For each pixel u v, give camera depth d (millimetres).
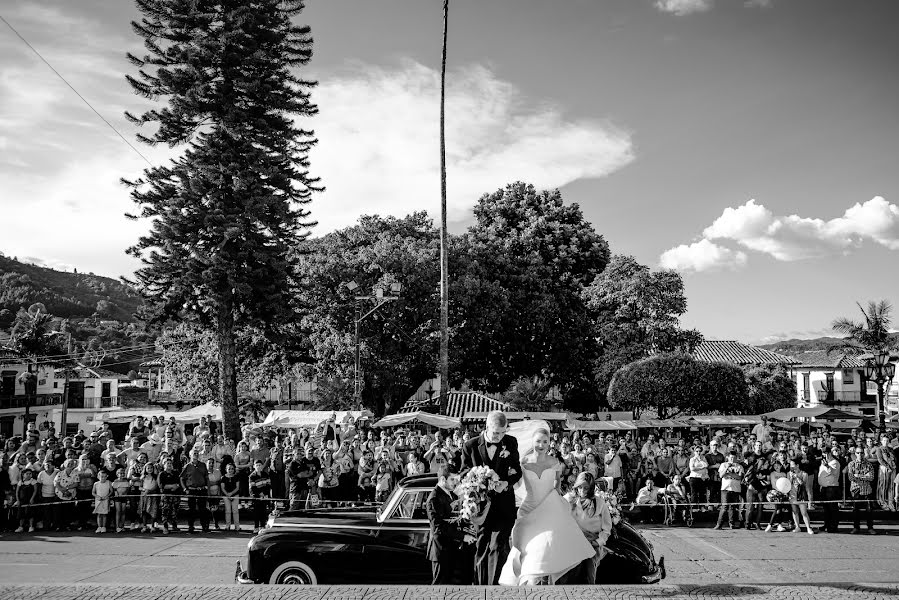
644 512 18844
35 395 66250
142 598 6156
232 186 31188
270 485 17359
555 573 6445
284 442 21156
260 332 37156
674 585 6336
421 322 40656
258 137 31750
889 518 19234
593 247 54250
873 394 70000
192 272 29516
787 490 16609
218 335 31391
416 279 39969
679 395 36531
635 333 48375
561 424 32031
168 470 16484
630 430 32625
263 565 9164
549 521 6641
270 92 31828
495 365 47281
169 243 30031
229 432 30781
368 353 38781
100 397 74562
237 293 30500
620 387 37781
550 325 47281
